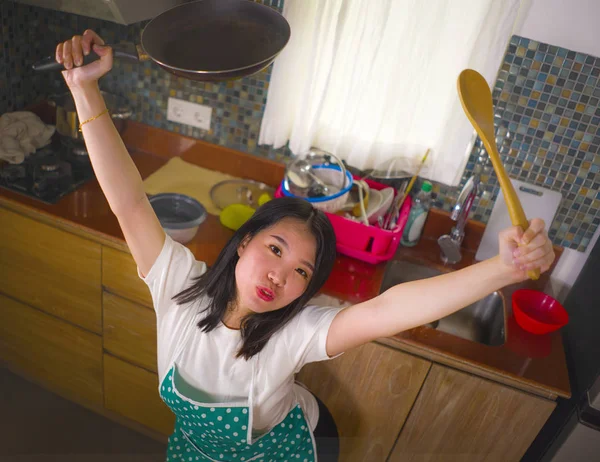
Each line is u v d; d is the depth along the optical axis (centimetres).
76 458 219
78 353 221
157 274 137
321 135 216
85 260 197
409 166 209
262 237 129
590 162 195
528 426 175
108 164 125
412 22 183
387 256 199
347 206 205
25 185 204
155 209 202
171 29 145
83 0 172
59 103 215
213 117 229
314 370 187
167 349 141
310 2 192
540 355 177
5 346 236
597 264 194
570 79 186
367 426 193
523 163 202
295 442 152
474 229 214
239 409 137
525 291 196
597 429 169
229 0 147
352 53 195
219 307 137
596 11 176
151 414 224
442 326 206
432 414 183
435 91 196
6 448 218
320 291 185
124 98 237
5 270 214
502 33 179
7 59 225
